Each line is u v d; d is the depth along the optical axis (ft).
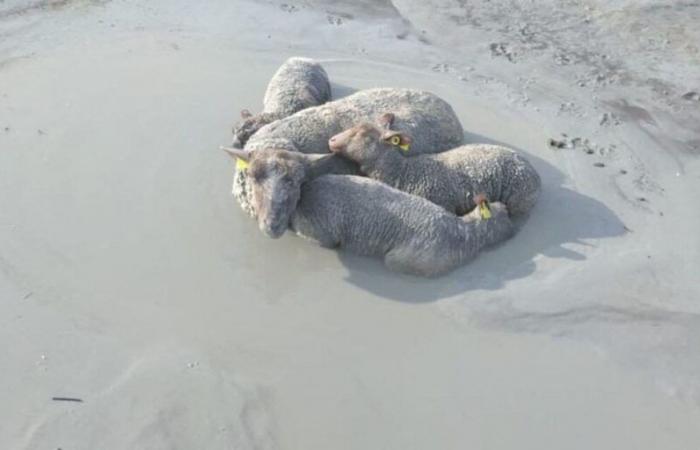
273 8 12.74
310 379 7.86
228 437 7.37
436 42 12.39
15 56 11.31
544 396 7.88
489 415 7.72
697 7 13.35
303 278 8.75
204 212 9.30
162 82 11.05
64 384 7.66
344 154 9.38
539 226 9.51
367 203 8.84
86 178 9.57
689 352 8.28
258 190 8.68
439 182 9.30
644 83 11.82
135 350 7.98
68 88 10.82
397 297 8.61
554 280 8.84
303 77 10.61
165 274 8.67
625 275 8.95
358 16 12.78
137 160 9.83
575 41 12.58
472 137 10.66
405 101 10.14
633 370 8.11
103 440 7.29
